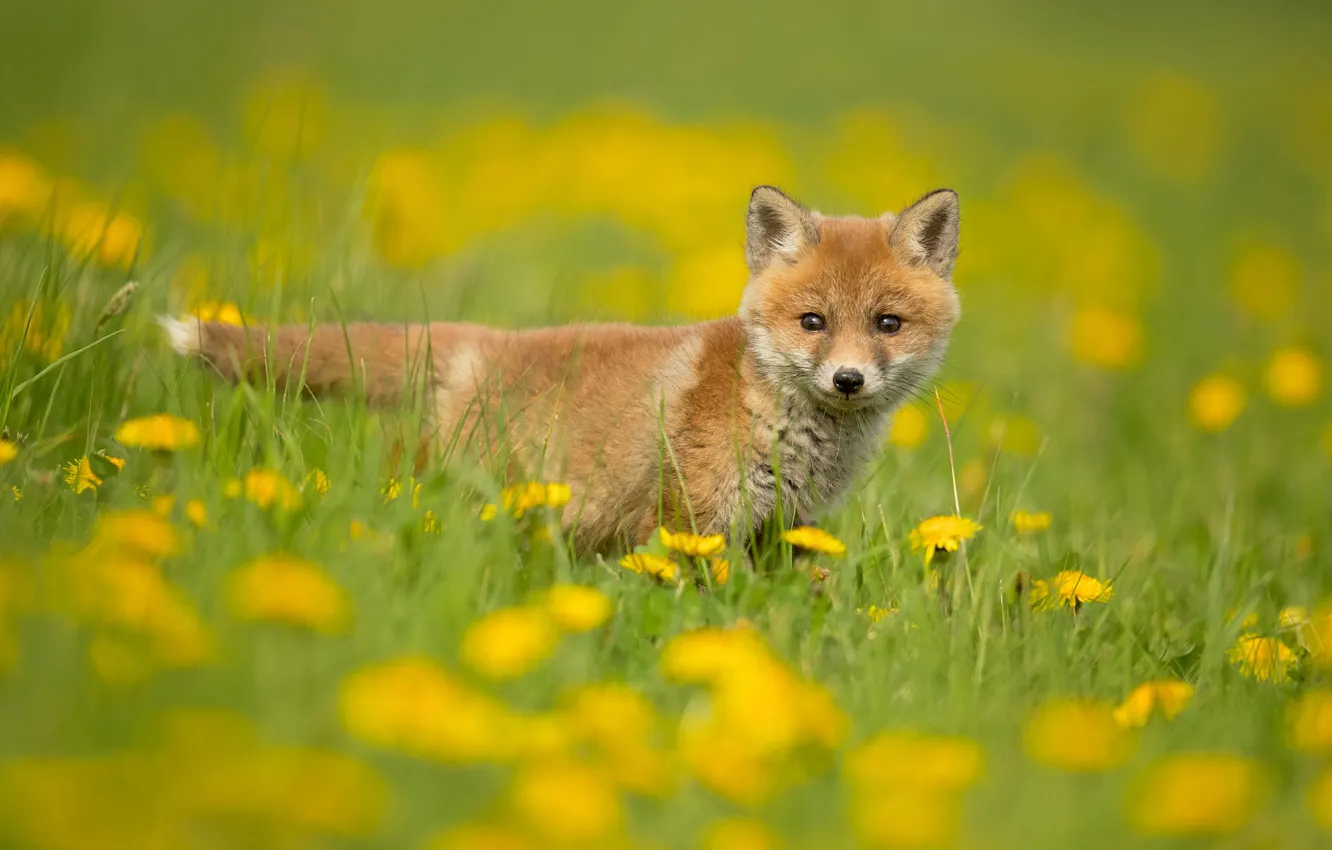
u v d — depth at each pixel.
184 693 5.95
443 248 19.06
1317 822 6.19
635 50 45.75
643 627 7.95
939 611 8.69
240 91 29.34
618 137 24.27
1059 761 6.23
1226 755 6.73
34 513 8.13
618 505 10.16
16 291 11.12
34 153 21.02
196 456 8.80
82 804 4.68
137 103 27.91
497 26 46.19
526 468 10.10
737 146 25.34
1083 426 16.62
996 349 18.72
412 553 8.00
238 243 12.41
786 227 11.01
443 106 31.19
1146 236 26.72
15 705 5.70
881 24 58.22
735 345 10.38
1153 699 7.30
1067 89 46.34
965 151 33.00
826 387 10.08
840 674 7.74
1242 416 16.61
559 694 6.55
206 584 6.96
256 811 4.78
